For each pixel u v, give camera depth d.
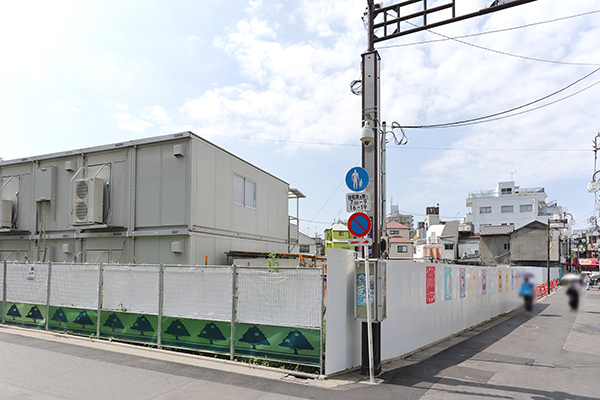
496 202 60.94
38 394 4.97
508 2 6.41
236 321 6.70
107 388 5.24
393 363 7.21
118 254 11.41
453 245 54.47
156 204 10.96
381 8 7.34
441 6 6.91
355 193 6.37
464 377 6.32
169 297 7.40
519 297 10.08
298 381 5.72
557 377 6.45
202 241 10.92
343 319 6.44
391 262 7.55
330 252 6.16
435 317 9.57
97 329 8.13
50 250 12.63
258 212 14.45
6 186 13.88
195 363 6.47
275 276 6.46
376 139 6.92
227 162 12.37
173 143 10.91
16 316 9.48
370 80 7.04
